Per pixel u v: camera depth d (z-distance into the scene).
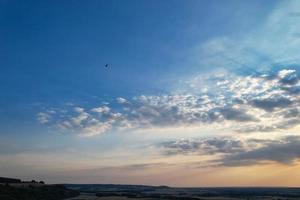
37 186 187.62
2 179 196.75
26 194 155.25
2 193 139.25
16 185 173.00
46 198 170.50
